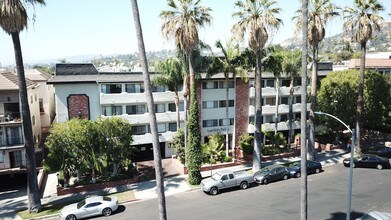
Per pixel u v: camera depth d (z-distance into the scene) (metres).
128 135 32.38
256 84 33.03
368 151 39.19
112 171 34.22
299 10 32.91
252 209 24.39
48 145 29.75
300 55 40.34
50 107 54.44
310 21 32.69
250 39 30.84
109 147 31.17
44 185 32.91
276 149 40.16
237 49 34.75
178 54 33.22
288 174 31.70
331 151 41.72
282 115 46.97
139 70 45.19
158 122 40.50
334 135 46.22
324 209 23.81
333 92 42.97
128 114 39.59
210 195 28.08
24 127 25.36
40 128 46.56
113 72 39.91
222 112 42.50
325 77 47.34
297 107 46.50
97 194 29.48
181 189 29.75
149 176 34.44
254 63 35.91
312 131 36.50
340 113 42.19
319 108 44.84
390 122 50.22
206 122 42.00
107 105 38.72
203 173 34.09
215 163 36.19
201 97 41.28
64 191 29.89
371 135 49.59
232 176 28.97
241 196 27.39
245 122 43.69
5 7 22.09
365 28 35.12
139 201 27.41
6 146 33.03
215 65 35.31
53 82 36.97
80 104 38.25
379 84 44.12
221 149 39.59
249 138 41.91
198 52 33.25
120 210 25.66
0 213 26.38
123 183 31.92
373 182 29.69
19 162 33.72
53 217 25.22
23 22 23.50
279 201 25.73
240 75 35.53
